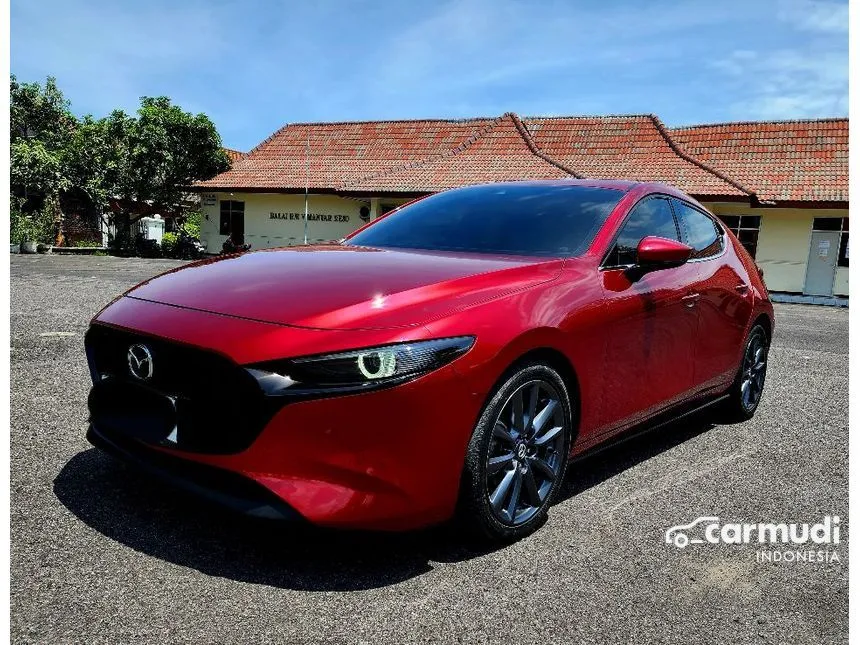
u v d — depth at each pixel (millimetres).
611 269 3061
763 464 3648
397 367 2137
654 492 3180
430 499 2244
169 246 25516
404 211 3930
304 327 2193
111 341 2521
